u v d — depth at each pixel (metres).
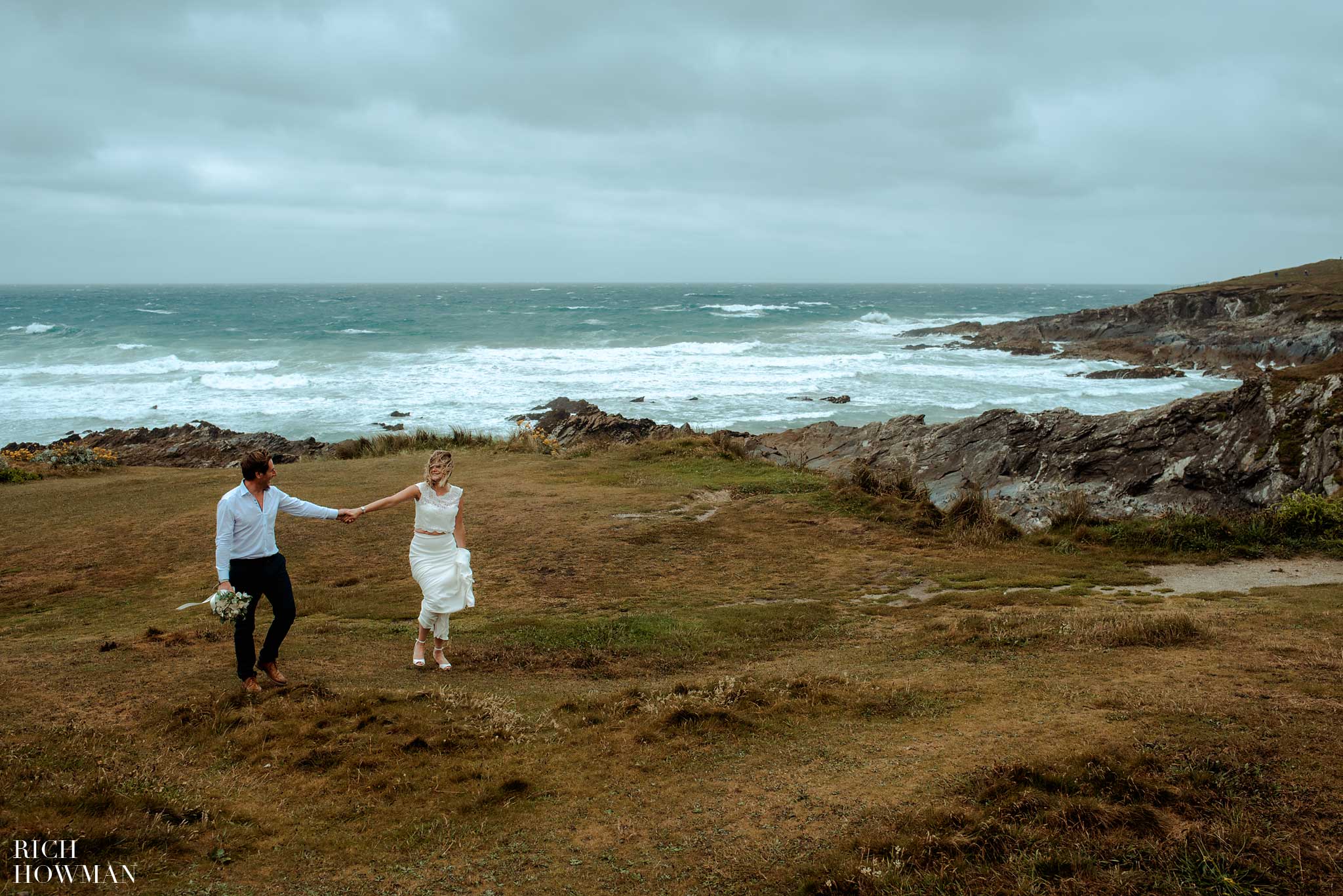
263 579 5.62
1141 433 17.06
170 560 10.92
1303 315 58.94
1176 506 14.89
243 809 4.08
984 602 8.80
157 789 4.12
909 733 4.84
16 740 4.62
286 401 41.59
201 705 5.23
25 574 10.55
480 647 7.25
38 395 43.00
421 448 20.53
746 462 17.67
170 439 29.36
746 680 5.97
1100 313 70.75
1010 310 139.00
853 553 11.20
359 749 4.71
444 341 70.12
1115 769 3.82
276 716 5.11
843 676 6.04
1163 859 3.18
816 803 4.00
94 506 14.22
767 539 11.87
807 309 128.62
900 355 62.28
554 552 11.15
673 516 13.10
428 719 5.17
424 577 6.44
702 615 8.44
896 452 21.06
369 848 3.76
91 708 5.26
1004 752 4.32
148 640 7.02
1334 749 3.90
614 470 16.89
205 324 87.44
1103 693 5.16
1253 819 3.37
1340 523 11.61
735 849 3.64
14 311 113.06
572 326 85.81
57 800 3.87
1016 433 19.09
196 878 3.45
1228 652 6.05
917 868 3.29
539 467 17.22
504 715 5.29
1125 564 10.70
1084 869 3.17
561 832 3.89
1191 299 67.31
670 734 5.00
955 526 12.38
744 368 54.41
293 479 15.92
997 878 3.17
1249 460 15.38
